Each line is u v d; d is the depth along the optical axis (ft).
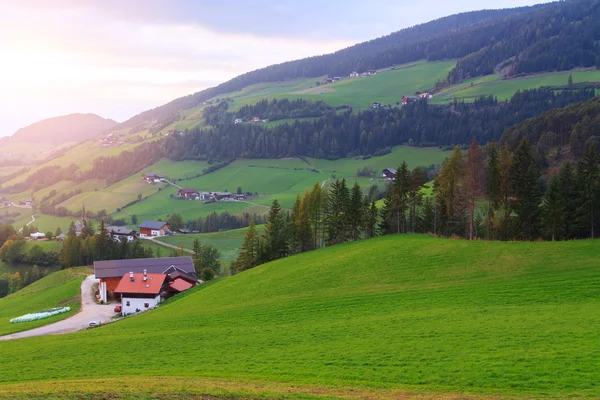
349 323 171.63
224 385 119.44
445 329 149.28
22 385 133.90
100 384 125.29
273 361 138.51
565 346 123.24
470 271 222.28
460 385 109.19
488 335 138.72
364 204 390.21
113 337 197.57
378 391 109.81
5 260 623.36
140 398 109.50
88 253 549.95
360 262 268.21
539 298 172.45
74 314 312.09
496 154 321.73
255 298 241.76
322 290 232.73
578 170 299.17
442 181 331.57
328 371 125.49
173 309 262.47
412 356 129.70
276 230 389.19
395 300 195.72
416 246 276.62
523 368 113.19
